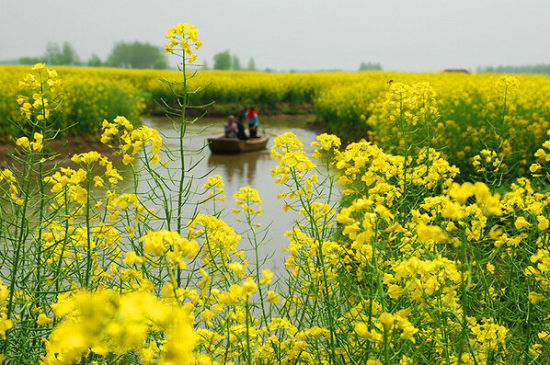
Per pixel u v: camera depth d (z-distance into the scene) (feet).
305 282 9.50
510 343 8.65
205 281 5.86
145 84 134.92
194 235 8.93
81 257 9.66
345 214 6.13
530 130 31.45
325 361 8.09
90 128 50.37
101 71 160.56
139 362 7.05
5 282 10.55
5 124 43.29
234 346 7.30
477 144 31.35
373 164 8.88
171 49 9.71
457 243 7.27
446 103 39.96
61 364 5.17
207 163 45.03
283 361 8.05
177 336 2.83
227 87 105.40
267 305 11.73
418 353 6.66
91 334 2.57
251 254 19.45
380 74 136.46
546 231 10.27
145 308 2.74
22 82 9.51
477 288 10.68
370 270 8.22
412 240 8.58
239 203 10.02
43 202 9.20
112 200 9.43
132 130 9.37
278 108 114.21
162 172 28.04
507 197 10.41
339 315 8.56
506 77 20.20
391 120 12.83
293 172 9.12
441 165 12.11
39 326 8.71
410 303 7.63
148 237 4.72
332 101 74.69
